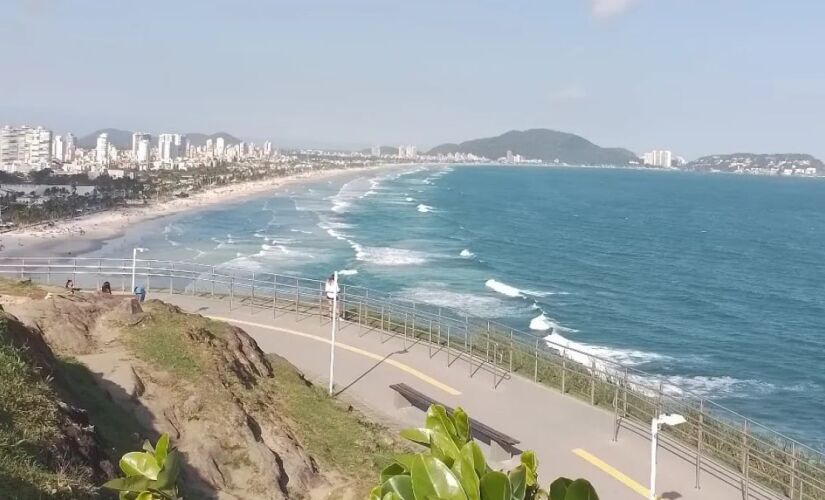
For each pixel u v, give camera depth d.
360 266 58.69
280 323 25.12
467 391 19.12
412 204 123.50
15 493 7.22
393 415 17.55
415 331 24.75
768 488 14.49
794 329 46.88
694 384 35.03
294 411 16.14
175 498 4.09
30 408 9.46
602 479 14.40
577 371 20.20
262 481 13.01
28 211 88.81
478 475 3.25
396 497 3.40
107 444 11.39
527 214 118.06
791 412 31.81
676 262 73.56
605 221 112.25
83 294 20.38
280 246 68.62
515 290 52.97
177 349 16.52
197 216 97.44
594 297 53.50
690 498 13.78
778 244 91.38
